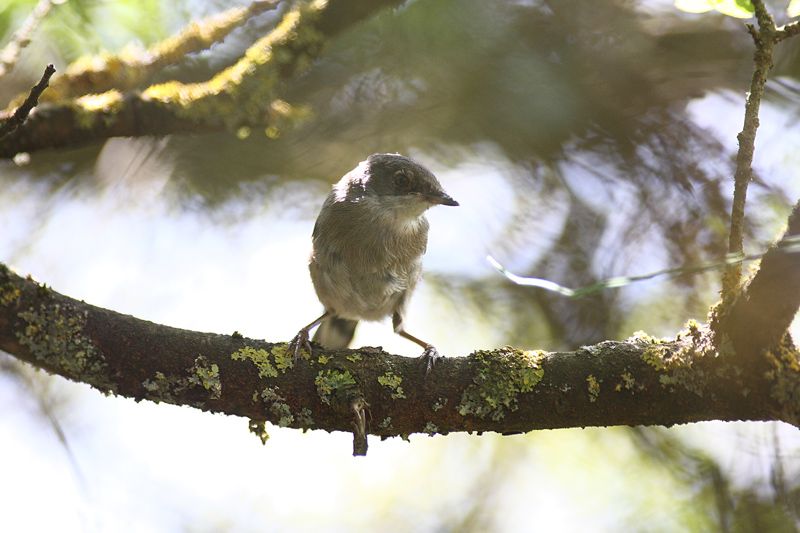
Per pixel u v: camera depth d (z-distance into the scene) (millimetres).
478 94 12281
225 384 7375
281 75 9281
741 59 12383
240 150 12445
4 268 7141
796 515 10148
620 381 7379
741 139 6766
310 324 11000
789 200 11594
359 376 7531
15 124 7090
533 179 12414
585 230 12008
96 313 7266
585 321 11625
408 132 12484
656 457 11188
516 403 7496
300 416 7496
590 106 12273
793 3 6977
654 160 12242
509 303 12000
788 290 6645
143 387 7289
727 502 10391
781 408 7008
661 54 12391
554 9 12164
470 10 12008
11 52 8641
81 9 10141
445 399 7523
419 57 12164
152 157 12352
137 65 9391
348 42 12055
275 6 9781
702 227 11758
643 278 5977
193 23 9617
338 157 12555
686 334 7453
